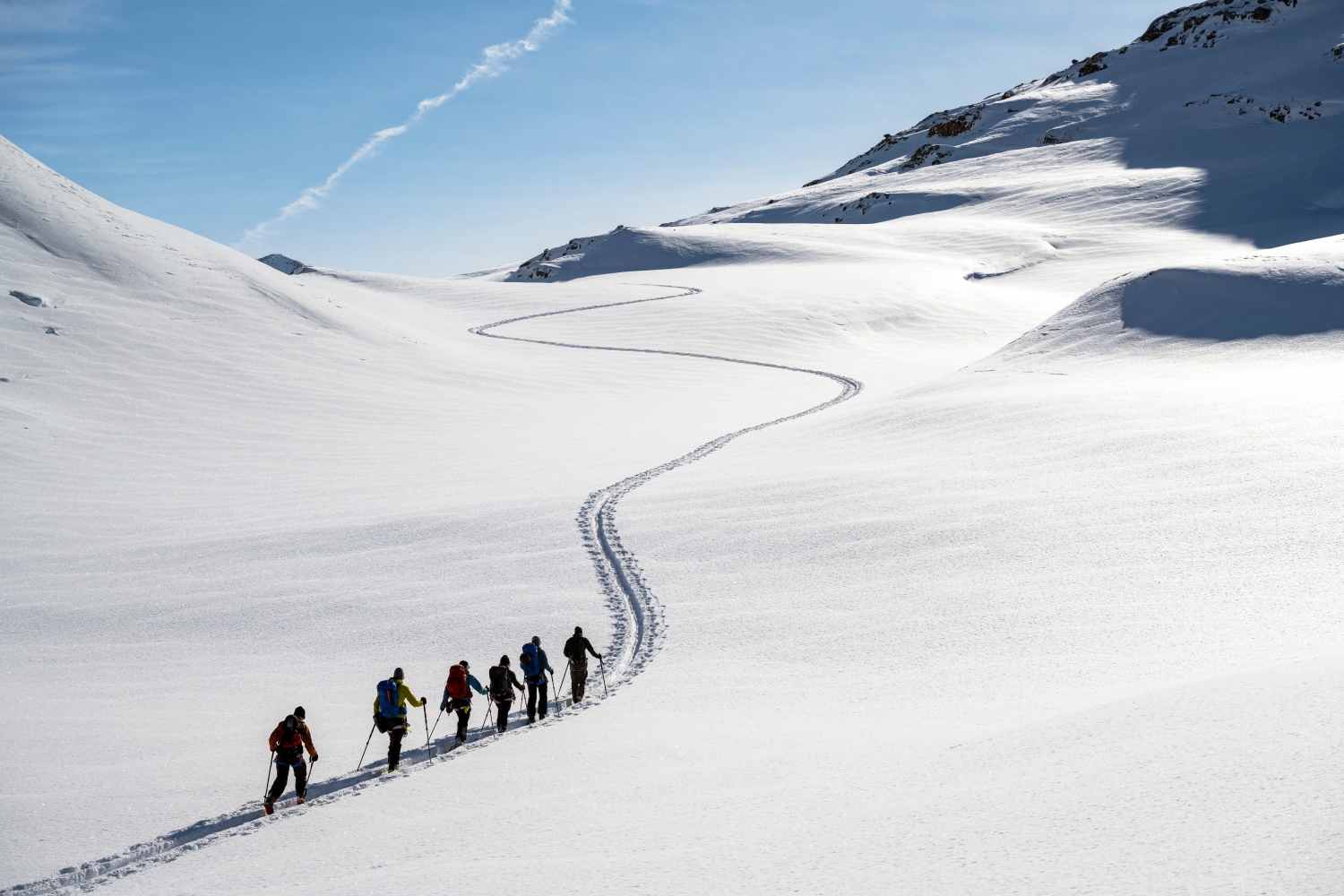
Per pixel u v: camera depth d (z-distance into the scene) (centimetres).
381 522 2628
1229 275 3912
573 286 9450
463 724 1273
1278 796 571
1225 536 1812
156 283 5416
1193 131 14725
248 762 1233
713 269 10375
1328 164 11638
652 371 5941
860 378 5647
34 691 1655
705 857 658
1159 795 616
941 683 1354
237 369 4772
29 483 3164
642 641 1708
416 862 745
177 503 3044
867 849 627
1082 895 501
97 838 955
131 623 2030
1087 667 1335
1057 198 12681
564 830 786
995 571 1836
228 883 758
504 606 1967
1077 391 3178
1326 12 18562
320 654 1808
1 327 4444
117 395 4181
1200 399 2786
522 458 3616
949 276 9000
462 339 6894
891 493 2405
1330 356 3212
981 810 663
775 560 2069
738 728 1186
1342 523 1773
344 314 5991
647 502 2634
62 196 5912
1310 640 1297
